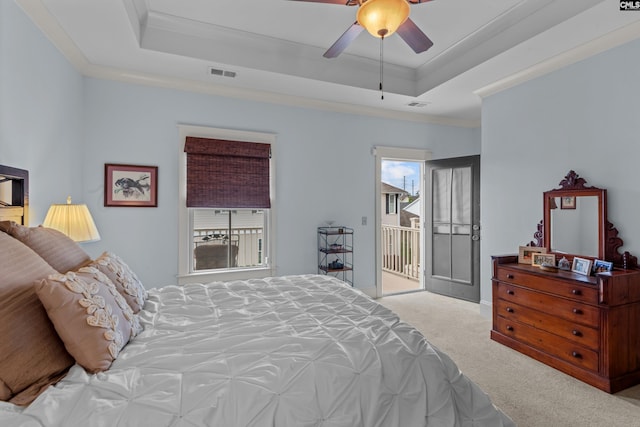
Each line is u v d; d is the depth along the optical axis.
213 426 0.95
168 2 2.48
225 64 2.97
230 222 3.69
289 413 1.02
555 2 2.32
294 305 1.79
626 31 2.34
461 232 4.29
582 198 2.67
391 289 4.98
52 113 2.43
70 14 2.19
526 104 3.18
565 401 2.04
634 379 2.18
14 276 1.09
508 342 2.84
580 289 2.29
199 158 3.42
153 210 3.26
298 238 3.91
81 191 2.97
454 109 4.29
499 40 2.77
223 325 1.49
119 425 0.90
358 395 1.12
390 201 7.47
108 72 3.03
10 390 0.95
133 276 1.80
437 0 2.43
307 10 2.60
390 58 3.43
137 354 1.19
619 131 2.43
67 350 1.10
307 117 3.95
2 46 1.83
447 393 1.26
